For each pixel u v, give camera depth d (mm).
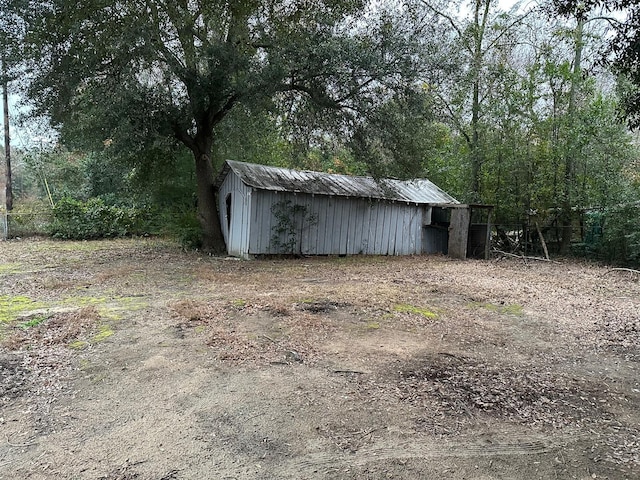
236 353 4559
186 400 3549
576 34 14711
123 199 20562
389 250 15375
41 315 5871
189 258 12141
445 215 17094
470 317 6473
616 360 4879
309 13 10508
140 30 8945
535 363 4691
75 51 9367
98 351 4598
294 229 12992
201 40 10953
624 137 13648
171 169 15008
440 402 3623
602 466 2826
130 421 3211
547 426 3320
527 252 16328
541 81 14836
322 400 3590
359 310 6516
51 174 23547
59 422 3184
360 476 2631
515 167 15422
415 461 2801
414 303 7164
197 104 11500
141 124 10375
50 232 16922
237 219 12820
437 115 12883
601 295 8555
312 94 11758
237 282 8570
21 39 9234
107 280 8555
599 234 14750
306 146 13312
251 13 10312
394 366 4375
